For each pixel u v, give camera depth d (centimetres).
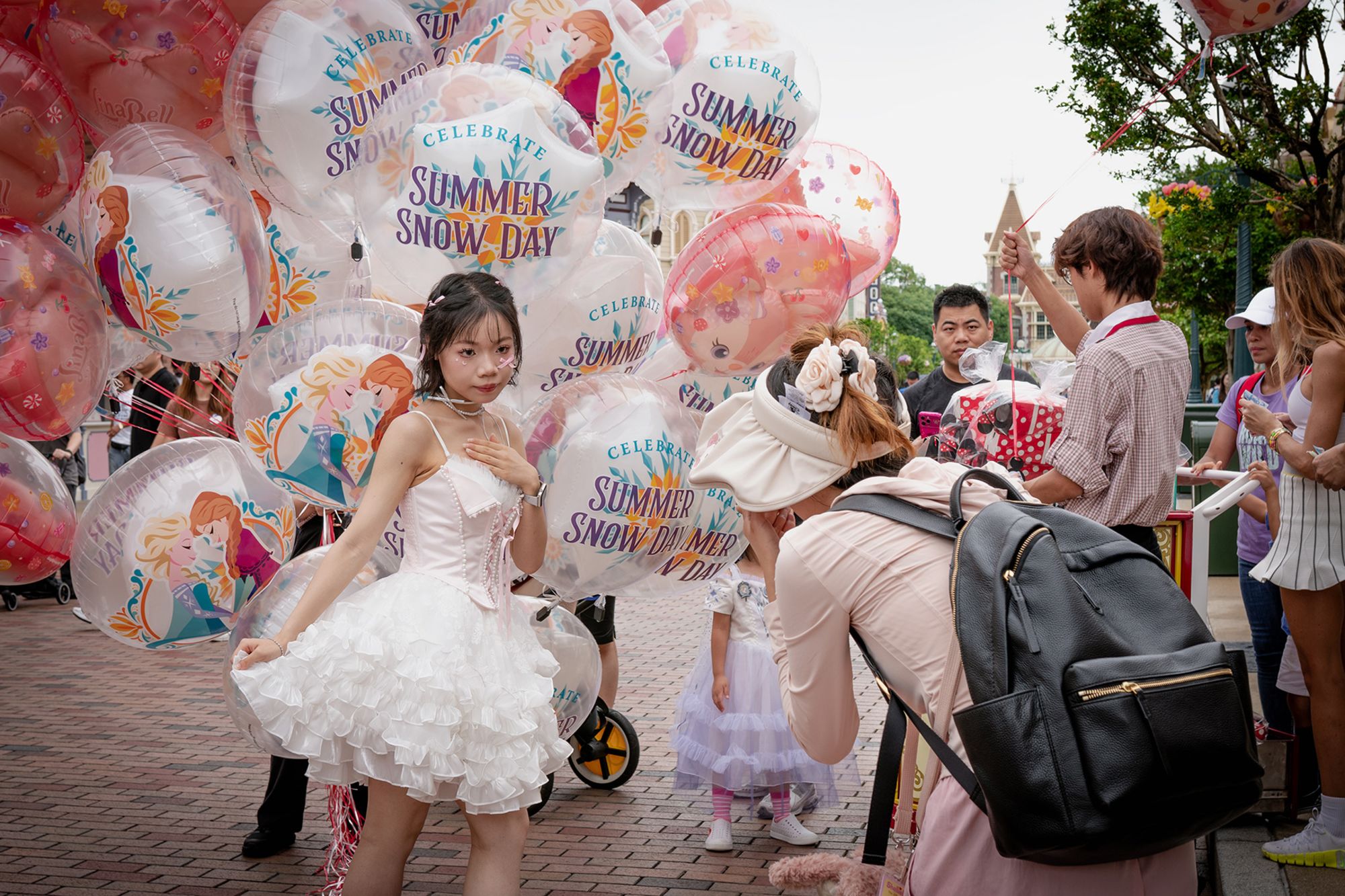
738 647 455
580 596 369
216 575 349
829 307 386
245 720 327
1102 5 1114
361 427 335
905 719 221
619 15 361
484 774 283
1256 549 439
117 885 412
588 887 416
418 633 281
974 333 572
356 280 386
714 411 267
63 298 324
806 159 447
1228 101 1094
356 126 331
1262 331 461
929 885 209
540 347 378
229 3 388
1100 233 357
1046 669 188
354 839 360
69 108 341
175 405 524
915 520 215
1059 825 181
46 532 355
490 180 317
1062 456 346
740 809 502
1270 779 408
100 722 645
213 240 321
